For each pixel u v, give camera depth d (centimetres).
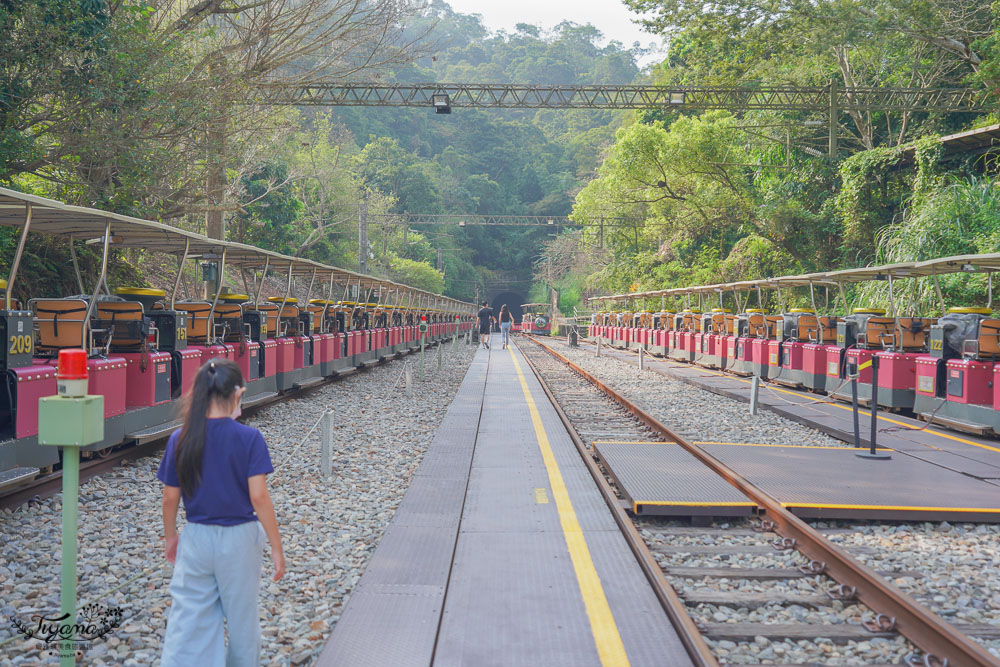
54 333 765
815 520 666
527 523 613
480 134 12862
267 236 3469
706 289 2480
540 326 6406
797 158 3431
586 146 11500
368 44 1808
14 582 502
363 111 10469
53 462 720
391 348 2594
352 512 667
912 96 2902
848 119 3350
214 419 316
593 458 916
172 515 316
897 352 1315
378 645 387
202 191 1916
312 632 416
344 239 5528
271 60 1709
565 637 399
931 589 506
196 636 303
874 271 1376
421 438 1042
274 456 912
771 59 3038
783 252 3441
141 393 872
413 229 9588
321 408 1342
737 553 567
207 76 1598
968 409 1097
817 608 470
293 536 597
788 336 1805
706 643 388
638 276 5256
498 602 446
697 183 3875
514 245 11719
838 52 3019
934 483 755
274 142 2359
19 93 1208
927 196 2344
